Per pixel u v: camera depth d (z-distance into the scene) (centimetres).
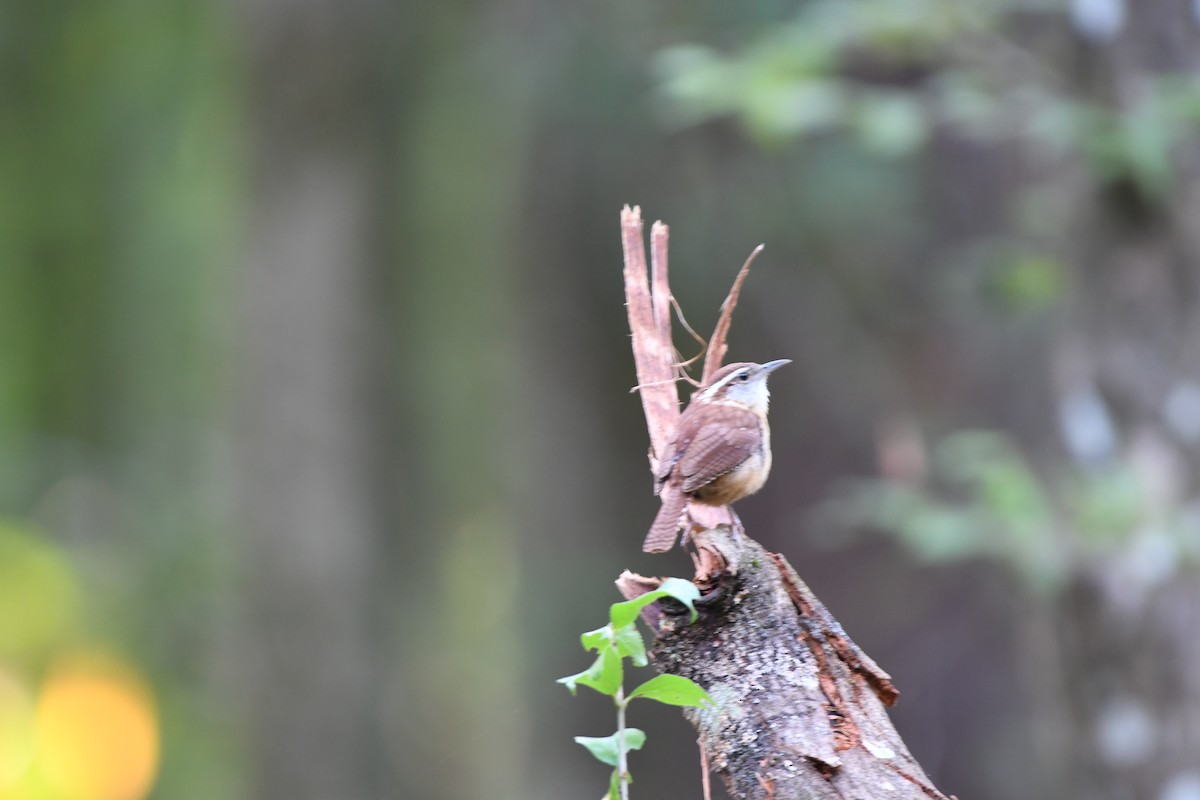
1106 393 894
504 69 1450
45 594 2209
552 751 1466
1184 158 883
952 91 907
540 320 1526
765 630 435
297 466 1642
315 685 1625
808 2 1262
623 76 1379
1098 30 888
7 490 2164
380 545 1678
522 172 1496
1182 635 849
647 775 1423
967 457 881
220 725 2058
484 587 2038
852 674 434
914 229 1341
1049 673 923
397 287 1695
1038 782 1376
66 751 2169
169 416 2188
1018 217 1041
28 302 2091
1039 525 834
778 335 1385
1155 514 830
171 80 1831
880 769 408
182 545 2159
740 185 1357
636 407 1521
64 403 2189
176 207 1978
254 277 1661
